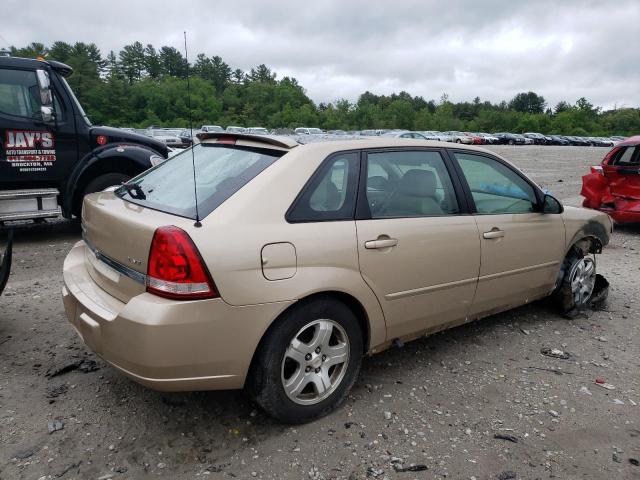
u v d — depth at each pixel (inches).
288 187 113.7
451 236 139.6
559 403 132.0
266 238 106.6
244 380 107.8
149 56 5684.1
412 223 131.7
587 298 193.9
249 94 5300.2
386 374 143.2
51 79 275.1
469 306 149.9
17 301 186.4
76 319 118.2
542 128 4830.2
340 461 106.7
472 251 145.1
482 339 169.3
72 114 282.0
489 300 156.0
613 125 5068.9
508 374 146.2
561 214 178.7
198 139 147.6
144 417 118.7
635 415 128.0
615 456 111.8
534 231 165.5
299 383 115.0
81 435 111.5
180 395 128.4
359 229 121.0
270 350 109.0
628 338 174.9
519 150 1697.8
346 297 121.3
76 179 283.6
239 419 119.3
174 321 97.9
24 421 115.3
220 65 6200.8
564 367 152.0
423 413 124.8
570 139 2797.7
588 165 1018.7
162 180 131.8
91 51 5359.3
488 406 129.3
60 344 153.1
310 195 116.2
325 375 119.1
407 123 4530.0
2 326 164.6
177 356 99.3
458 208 146.6
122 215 112.3
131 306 100.1
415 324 136.5
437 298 139.3
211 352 102.1
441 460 108.2
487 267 150.9
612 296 218.4
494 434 117.9
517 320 186.9
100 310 107.4
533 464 108.3
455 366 149.7
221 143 136.4
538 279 171.5
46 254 253.6
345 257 117.0
